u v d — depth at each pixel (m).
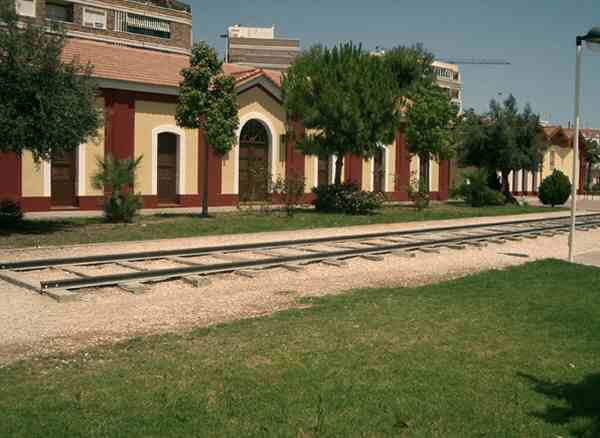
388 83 26.17
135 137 26.38
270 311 8.46
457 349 6.47
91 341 6.74
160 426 4.40
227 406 4.78
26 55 16.88
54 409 4.66
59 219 21.11
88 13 54.00
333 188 27.36
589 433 4.53
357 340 6.71
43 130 16.86
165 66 29.06
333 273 11.95
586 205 41.56
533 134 37.34
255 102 30.72
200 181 28.86
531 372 5.81
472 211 31.25
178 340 6.70
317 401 4.91
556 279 11.30
